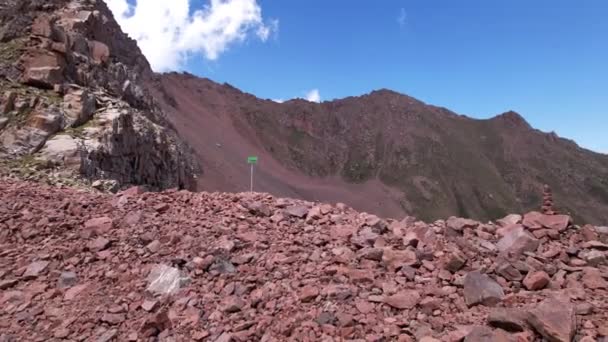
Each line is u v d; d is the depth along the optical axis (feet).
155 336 18.98
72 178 69.77
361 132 649.61
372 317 18.24
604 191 587.27
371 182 564.71
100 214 30.35
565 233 24.31
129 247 25.73
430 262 22.13
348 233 26.18
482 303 18.60
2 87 83.71
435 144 638.12
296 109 651.25
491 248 22.95
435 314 18.19
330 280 21.42
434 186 560.20
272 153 549.95
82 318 20.22
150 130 111.86
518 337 15.78
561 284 19.65
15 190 35.37
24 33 101.81
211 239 26.30
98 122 89.20
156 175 110.52
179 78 585.63
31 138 75.25
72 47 111.14
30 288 22.75
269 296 20.48
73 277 23.30
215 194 34.94
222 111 571.28
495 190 575.38
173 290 21.56
